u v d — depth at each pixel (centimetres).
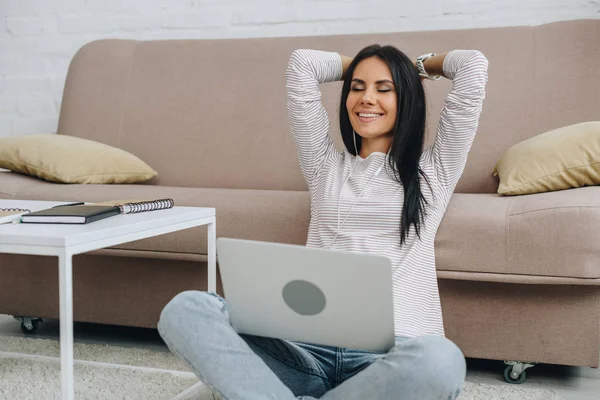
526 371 200
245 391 121
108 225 139
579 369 202
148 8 311
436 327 151
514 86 235
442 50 245
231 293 127
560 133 197
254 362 123
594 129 189
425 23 277
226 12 301
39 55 326
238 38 274
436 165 164
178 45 277
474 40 244
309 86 174
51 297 226
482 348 185
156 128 268
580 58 232
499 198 189
